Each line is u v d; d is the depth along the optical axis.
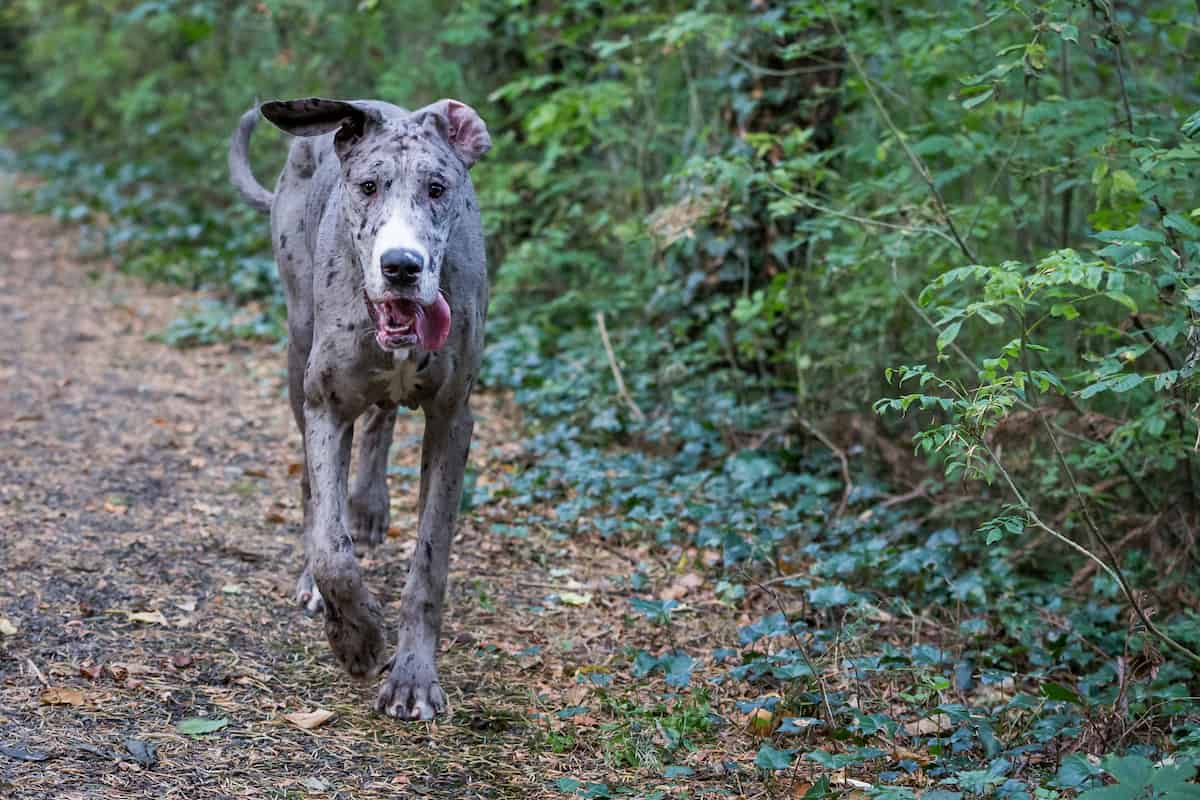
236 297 8.57
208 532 4.98
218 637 4.12
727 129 6.42
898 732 3.71
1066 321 5.15
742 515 5.23
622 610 4.61
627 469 5.81
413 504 5.47
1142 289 4.86
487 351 7.20
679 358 6.31
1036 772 3.52
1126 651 4.00
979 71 5.11
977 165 5.28
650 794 3.36
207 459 5.86
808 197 5.99
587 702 3.90
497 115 8.27
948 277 3.60
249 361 7.47
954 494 5.40
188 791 3.21
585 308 7.54
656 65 7.59
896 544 5.11
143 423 6.27
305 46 9.56
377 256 3.40
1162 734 3.73
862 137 6.26
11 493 5.16
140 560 4.64
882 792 3.21
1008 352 3.57
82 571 4.48
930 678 3.84
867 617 4.35
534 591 4.73
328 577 3.59
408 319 3.45
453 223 3.59
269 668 3.96
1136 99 5.26
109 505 5.14
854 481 5.71
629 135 7.53
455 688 3.94
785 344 6.35
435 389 3.79
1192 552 4.48
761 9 6.16
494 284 8.00
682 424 6.13
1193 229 3.56
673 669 4.03
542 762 3.55
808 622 4.54
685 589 4.78
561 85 8.03
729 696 4.00
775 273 6.31
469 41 7.76
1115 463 4.79
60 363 7.18
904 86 6.08
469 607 4.54
